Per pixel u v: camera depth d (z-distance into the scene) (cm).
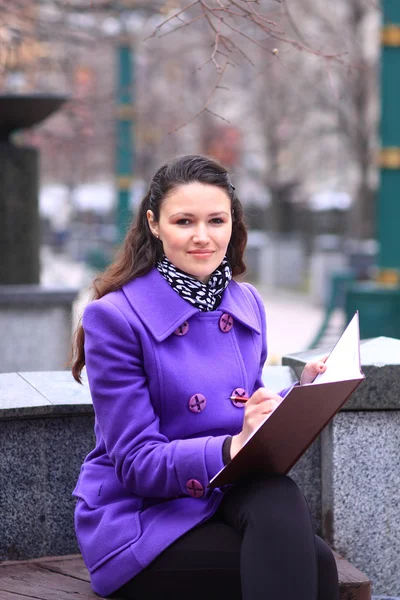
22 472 427
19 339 1010
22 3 1012
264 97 3095
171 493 342
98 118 1423
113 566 348
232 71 2759
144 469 338
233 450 329
